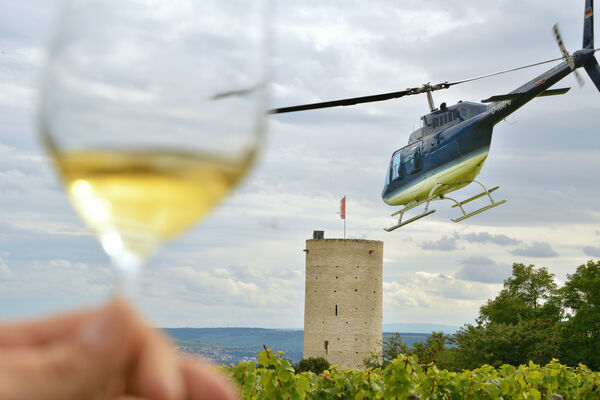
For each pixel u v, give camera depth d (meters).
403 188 27.80
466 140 24.45
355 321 55.38
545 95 24.08
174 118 0.84
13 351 0.88
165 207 0.88
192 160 0.85
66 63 0.81
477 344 47.22
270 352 5.56
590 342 45.56
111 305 0.91
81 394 0.88
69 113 0.81
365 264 56.16
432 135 25.84
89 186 0.85
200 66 0.84
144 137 0.82
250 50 0.90
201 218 0.94
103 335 0.88
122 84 0.81
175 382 1.24
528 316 54.06
